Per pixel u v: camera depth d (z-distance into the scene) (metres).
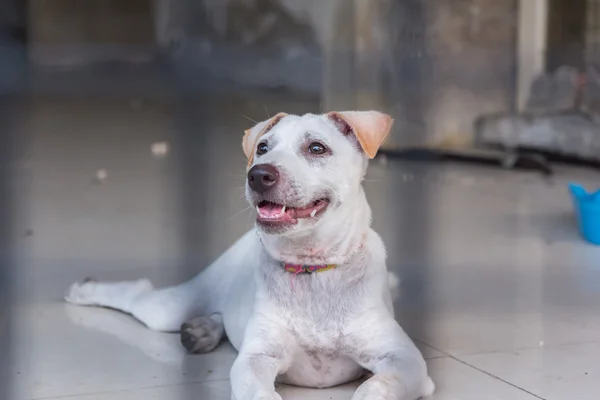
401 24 8.44
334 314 2.70
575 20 8.25
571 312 3.60
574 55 8.24
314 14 14.07
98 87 15.13
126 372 2.95
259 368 2.58
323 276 2.71
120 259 4.51
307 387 2.84
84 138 9.89
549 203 6.00
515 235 5.04
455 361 3.04
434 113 8.36
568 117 7.84
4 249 4.79
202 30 17.53
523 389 2.75
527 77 8.45
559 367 2.96
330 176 2.64
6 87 14.75
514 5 8.40
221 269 3.39
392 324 2.74
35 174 7.55
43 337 3.34
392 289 3.98
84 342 3.28
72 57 18.08
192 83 15.50
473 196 6.32
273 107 12.02
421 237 4.96
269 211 2.57
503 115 8.20
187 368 3.00
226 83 15.22
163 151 8.81
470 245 4.81
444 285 4.02
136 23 19.56
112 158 8.45
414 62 8.42
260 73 15.23
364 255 2.76
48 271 4.30
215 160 8.12
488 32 8.46
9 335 3.35
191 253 4.62
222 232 5.13
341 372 2.81
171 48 18.38
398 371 2.54
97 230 5.29
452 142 8.38
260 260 2.83
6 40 17.69
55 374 2.93
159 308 3.44
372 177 7.17
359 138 2.71
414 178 7.13
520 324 3.46
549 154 7.80
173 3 18.45
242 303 3.00
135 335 3.39
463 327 3.43
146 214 5.76
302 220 2.58
